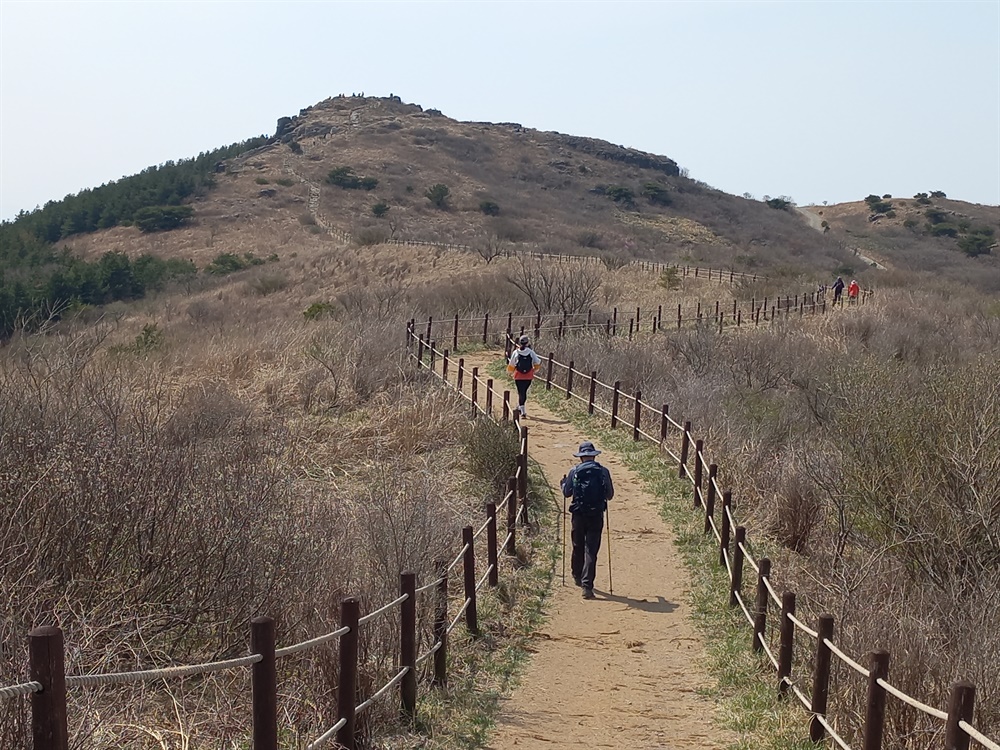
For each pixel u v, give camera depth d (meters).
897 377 13.54
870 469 11.01
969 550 9.98
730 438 16.00
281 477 10.32
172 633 7.25
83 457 7.84
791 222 123.06
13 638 5.86
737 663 8.49
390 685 6.62
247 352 20.92
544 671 8.43
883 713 5.75
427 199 108.00
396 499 11.82
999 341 27.42
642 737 7.11
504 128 154.00
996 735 6.33
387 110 160.12
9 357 10.98
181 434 11.22
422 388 19.84
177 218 94.56
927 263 93.31
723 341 26.58
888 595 9.12
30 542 6.88
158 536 7.55
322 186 109.88
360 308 34.72
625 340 29.89
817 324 32.88
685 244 98.00
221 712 6.43
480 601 9.80
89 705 5.63
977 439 10.23
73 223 96.31
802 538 12.12
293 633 7.33
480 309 36.53
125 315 45.06
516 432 15.49
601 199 120.94
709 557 11.57
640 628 9.55
